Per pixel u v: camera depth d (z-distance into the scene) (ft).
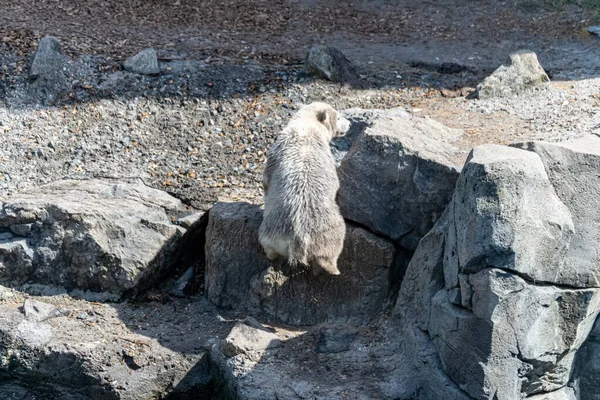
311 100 63.41
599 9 78.89
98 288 49.42
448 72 69.51
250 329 43.96
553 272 36.06
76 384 43.75
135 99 62.49
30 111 61.26
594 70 67.72
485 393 36.06
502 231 35.04
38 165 57.06
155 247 49.96
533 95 61.21
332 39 76.89
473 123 56.65
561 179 37.68
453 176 43.91
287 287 47.24
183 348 44.93
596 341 39.40
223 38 74.43
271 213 43.80
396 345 42.78
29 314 46.09
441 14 83.10
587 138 41.29
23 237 50.14
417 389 39.78
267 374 41.42
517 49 74.54
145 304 49.32
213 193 54.24
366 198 46.19
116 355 44.06
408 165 45.19
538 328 36.22
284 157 44.16
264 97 63.46
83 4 79.20
